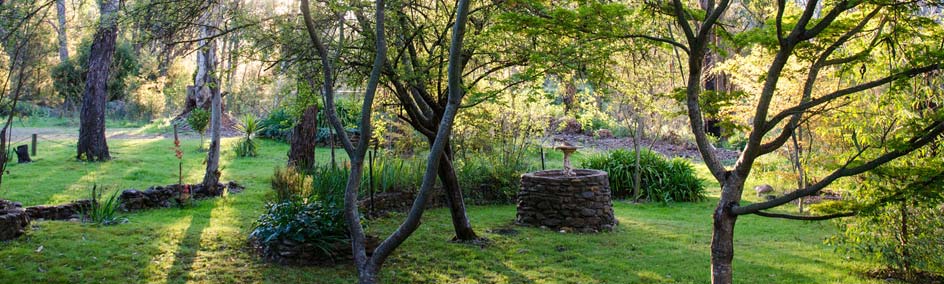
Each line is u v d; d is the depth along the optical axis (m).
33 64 8.85
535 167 14.15
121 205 9.36
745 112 9.90
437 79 7.54
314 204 7.39
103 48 15.69
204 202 10.53
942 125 4.44
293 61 6.52
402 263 7.25
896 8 4.97
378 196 10.53
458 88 4.79
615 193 14.09
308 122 14.41
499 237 8.90
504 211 11.44
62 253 6.65
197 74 25.20
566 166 9.95
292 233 6.97
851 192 6.81
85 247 6.94
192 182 12.73
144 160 16.08
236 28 6.47
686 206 12.71
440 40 7.09
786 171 12.52
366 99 4.92
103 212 8.36
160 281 6.11
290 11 6.98
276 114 22.23
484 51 7.04
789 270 7.25
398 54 7.07
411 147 13.50
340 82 7.52
